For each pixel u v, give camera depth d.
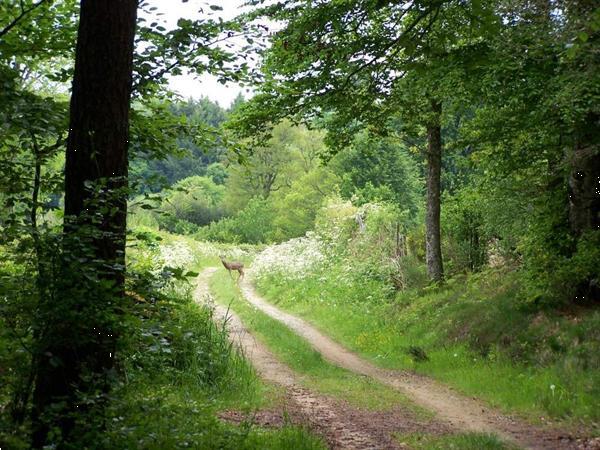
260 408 9.76
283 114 14.62
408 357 16.78
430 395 12.47
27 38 8.02
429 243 23.19
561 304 14.74
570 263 14.37
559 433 8.92
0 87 6.33
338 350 19.80
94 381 5.29
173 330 5.56
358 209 33.38
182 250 38.22
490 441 7.83
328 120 16.91
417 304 21.80
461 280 23.03
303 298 27.98
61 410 5.25
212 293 30.48
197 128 8.37
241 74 7.98
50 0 7.95
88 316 4.94
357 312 23.88
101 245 5.61
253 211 66.56
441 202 27.27
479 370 13.84
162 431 5.64
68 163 5.81
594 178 14.48
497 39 12.16
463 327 17.23
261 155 72.25
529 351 13.62
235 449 6.11
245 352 16.67
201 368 10.85
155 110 8.33
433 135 22.89
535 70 12.59
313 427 8.72
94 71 5.77
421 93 14.13
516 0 12.20
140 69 7.22
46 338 5.01
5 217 5.54
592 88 11.75
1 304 4.98
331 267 29.89
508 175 18.62
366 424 9.28
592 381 10.75
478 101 14.35
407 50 6.85
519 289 16.91
